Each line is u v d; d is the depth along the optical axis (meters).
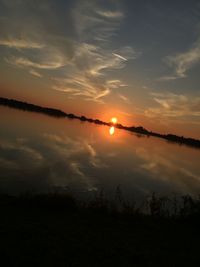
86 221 9.40
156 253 7.45
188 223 10.84
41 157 23.14
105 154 33.22
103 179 19.78
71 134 51.59
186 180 27.62
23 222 8.17
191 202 11.94
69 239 7.38
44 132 43.88
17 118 59.72
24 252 6.22
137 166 29.45
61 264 5.99
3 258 5.82
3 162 18.83
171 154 57.53
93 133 68.56
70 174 19.25
